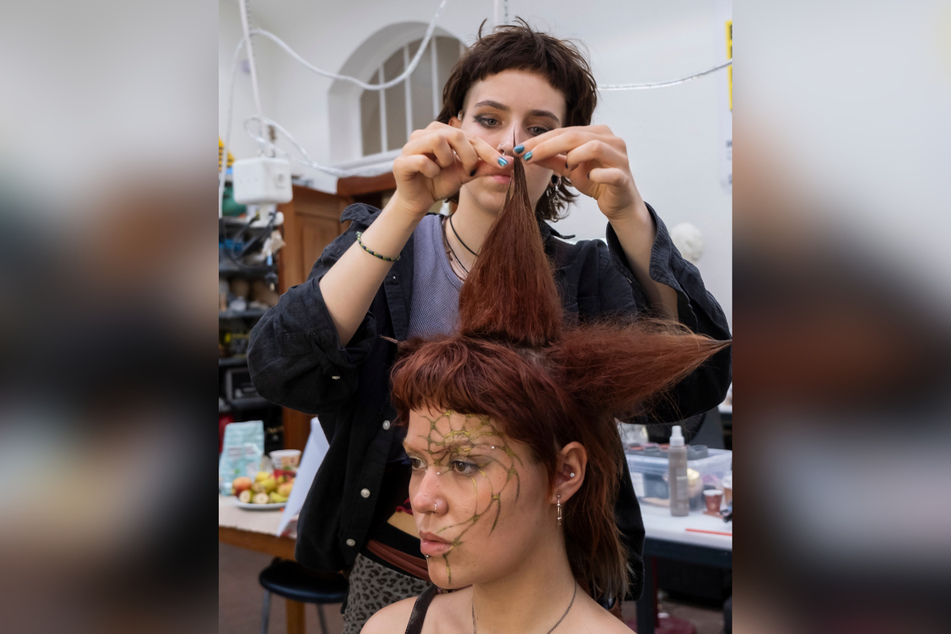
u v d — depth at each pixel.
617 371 0.66
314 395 0.86
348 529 0.94
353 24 3.37
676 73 1.65
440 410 0.63
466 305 0.71
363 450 0.93
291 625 2.00
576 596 0.70
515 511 0.62
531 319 0.68
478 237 0.95
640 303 0.88
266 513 1.95
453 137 0.74
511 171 0.75
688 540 1.50
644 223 0.82
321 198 3.38
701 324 0.87
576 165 0.76
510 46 0.87
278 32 3.61
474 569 0.63
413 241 0.98
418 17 3.13
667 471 1.70
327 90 3.48
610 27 1.66
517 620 0.66
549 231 1.02
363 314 0.85
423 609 0.76
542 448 0.62
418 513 0.65
